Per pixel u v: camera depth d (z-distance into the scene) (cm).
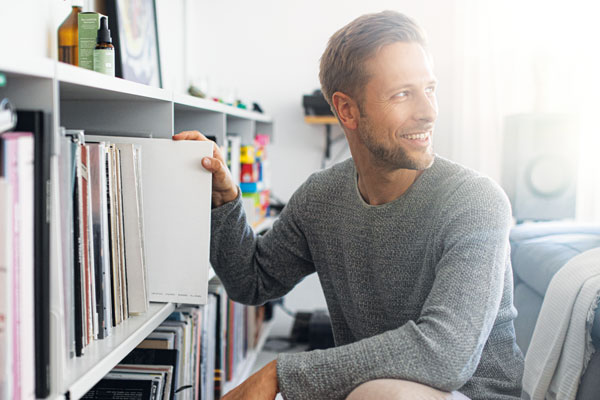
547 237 198
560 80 285
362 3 298
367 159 101
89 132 116
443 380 78
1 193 59
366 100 94
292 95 306
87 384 75
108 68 108
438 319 80
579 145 271
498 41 288
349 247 107
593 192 286
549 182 273
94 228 88
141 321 96
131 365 108
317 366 81
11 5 77
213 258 114
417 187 100
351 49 95
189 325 133
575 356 135
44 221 66
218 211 110
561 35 283
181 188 101
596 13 279
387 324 105
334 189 111
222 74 308
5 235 60
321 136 306
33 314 66
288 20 303
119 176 95
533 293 185
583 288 139
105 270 89
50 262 68
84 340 84
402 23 94
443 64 296
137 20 196
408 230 100
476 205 90
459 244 86
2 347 60
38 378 67
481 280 83
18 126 65
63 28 118
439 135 300
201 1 306
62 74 71
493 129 294
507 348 101
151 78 207
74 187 80
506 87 291
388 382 77
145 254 103
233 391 83
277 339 276
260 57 306
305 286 312
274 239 118
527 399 158
